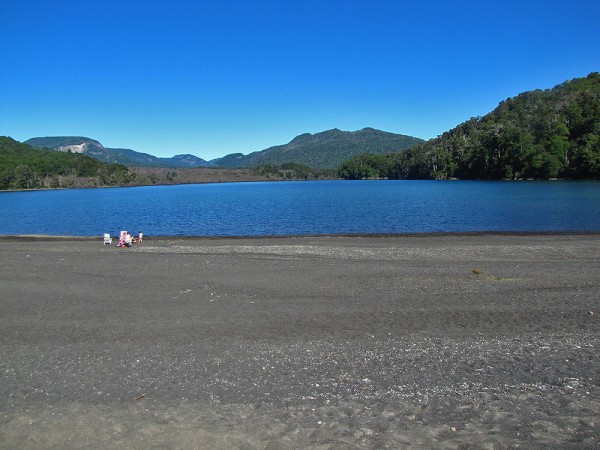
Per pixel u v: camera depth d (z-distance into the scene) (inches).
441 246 876.0
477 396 241.1
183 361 306.0
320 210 2003.0
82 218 1905.8
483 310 417.4
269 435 204.7
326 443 196.9
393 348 320.8
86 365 302.7
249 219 1715.1
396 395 245.0
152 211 2210.9
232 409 232.7
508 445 192.2
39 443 203.9
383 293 496.4
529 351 306.0
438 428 208.2
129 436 207.3
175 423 218.5
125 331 378.3
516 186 3287.4
